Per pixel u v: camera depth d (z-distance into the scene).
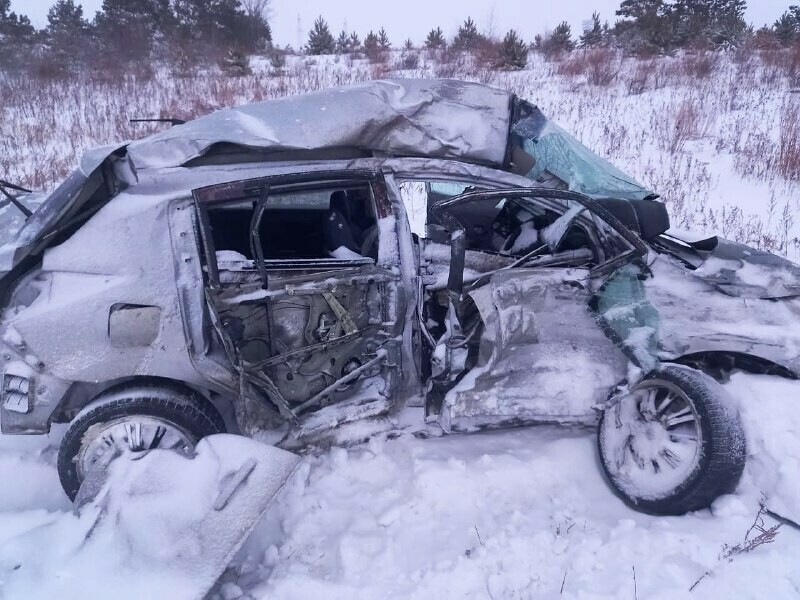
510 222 3.97
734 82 12.59
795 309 3.11
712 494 2.76
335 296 2.96
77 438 2.84
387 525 2.79
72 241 2.89
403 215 3.14
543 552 2.61
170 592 2.22
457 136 3.28
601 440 3.10
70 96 13.41
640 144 9.38
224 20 22.70
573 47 20.23
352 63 18.47
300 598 2.42
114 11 20.22
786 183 7.58
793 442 2.81
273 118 3.17
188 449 2.97
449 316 3.21
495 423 3.10
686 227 6.58
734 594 2.36
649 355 2.98
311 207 3.29
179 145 3.05
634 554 2.58
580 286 3.06
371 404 3.11
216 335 2.92
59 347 2.79
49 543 2.35
